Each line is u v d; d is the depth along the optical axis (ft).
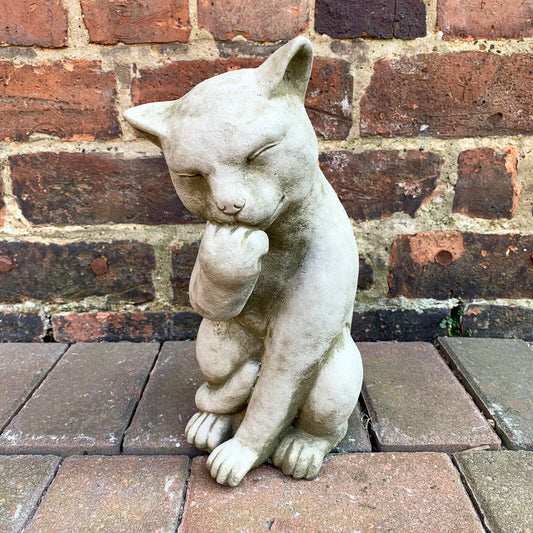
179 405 2.74
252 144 1.66
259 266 1.82
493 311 3.52
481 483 2.19
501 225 3.41
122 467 2.31
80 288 3.53
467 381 2.96
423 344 3.45
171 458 2.37
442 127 3.25
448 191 3.36
